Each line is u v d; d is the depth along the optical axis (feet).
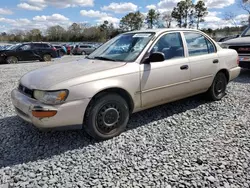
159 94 11.52
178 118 12.47
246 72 26.50
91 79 9.34
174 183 7.17
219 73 14.82
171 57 12.09
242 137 10.18
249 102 15.03
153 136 10.41
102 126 9.88
